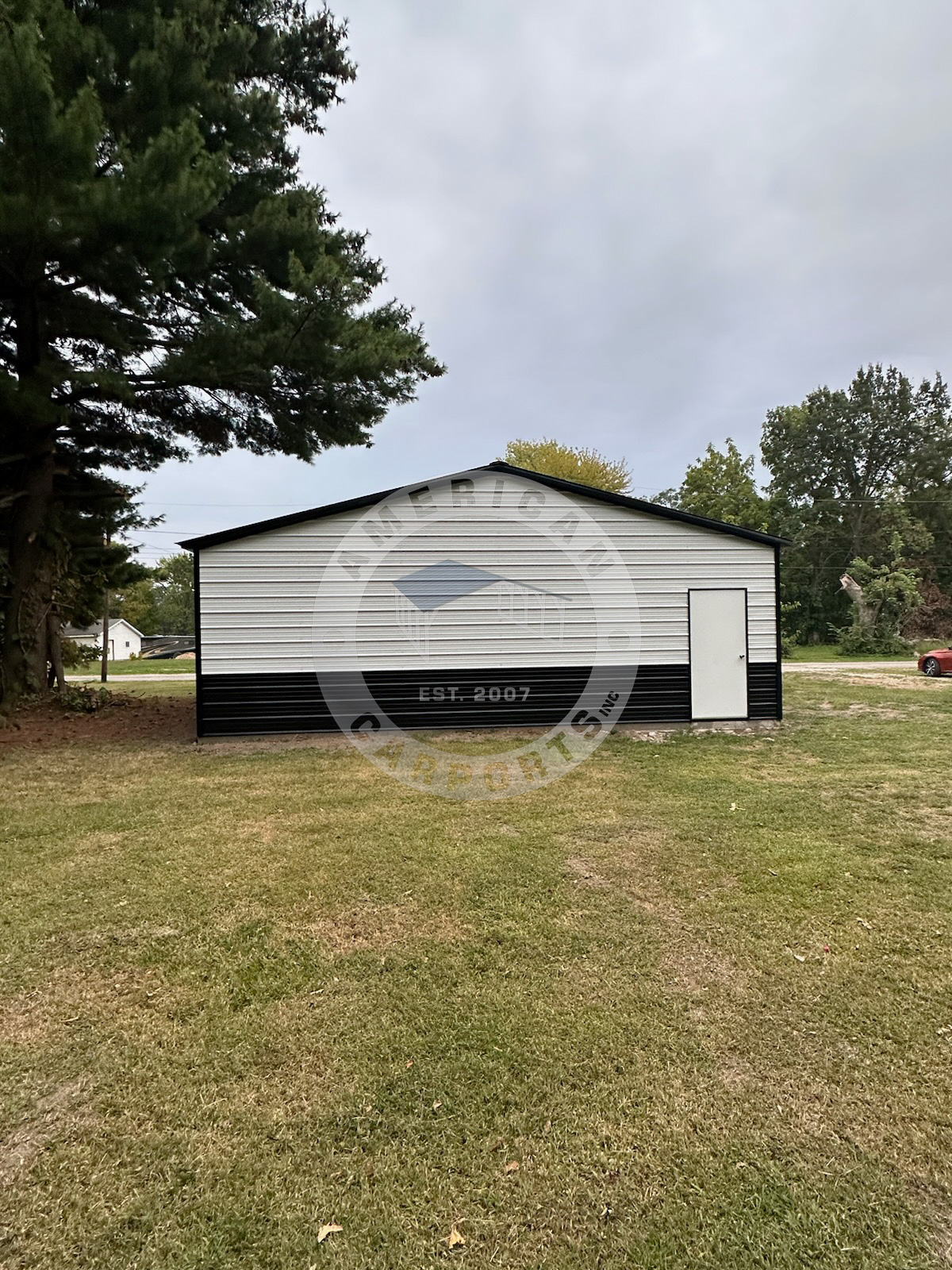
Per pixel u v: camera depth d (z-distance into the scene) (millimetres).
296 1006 2600
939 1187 1773
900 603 29641
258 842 4445
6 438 9461
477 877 3826
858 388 39938
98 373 7688
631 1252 1596
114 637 48031
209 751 7535
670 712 9078
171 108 7707
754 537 9133
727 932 3178
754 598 9219
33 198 6496
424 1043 2371
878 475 40188
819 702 11141
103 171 7680
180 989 2721
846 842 4367
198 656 8281
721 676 9164
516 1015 2531
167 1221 1676
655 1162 1856
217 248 8539
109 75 7363
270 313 7840
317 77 10227
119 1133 1960
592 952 2998
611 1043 2365
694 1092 2123
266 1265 1564
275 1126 1983
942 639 33938
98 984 2752
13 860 4133
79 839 4516
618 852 4203
